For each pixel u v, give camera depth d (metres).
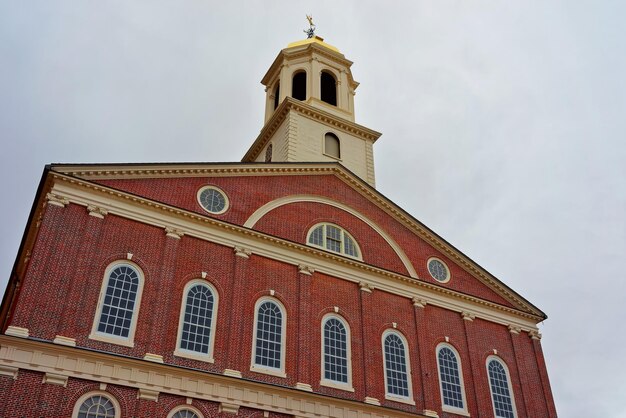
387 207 35.06
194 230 26.97
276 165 31.91
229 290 26.45
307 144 39.59
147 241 25.42
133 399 21.67
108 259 24.02
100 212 24.67
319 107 42.88
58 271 22.52
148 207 26.16
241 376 24.52
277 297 27.67
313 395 25.58
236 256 27.44
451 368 31.58
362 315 29.88
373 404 27.09
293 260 29.25
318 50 46.19
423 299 32.72
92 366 21.39
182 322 24.47
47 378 20.36
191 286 25.55
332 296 29.56
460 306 34.00
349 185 34.69
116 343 22.47
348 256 31.48
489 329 34.44
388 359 29.58
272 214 30.30
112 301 23.33
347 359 28.20
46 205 23.78
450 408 29.97
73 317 22.05
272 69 47.69
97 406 20.94
